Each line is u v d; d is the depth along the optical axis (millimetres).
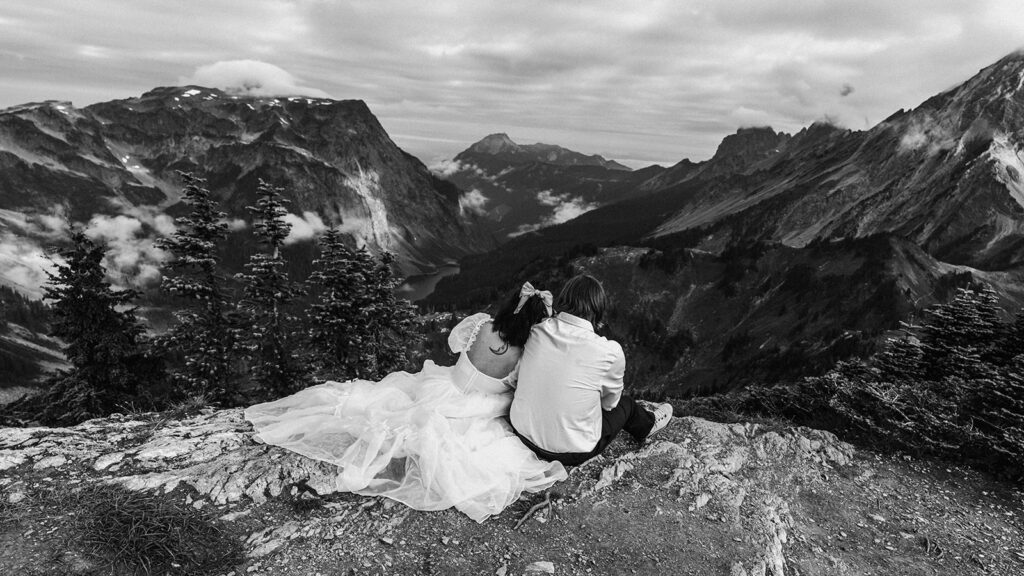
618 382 4770
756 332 165500
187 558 3580
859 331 133375
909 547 5719
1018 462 7281
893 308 151750
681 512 5102
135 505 3932
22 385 158375
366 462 4441
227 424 5496
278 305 22781
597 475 5359
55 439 4957
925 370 12477
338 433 4910
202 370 20234
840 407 8562
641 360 172125
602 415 5051
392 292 25469
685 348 173125
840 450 7570
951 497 6836
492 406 4902
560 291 4789
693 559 4500
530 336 4754
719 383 144500
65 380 20016
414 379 5445
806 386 9266
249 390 22406
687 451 6180
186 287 20359
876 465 7422
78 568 3340
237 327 21625
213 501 4156
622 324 184250
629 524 4777
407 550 4004
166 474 4379
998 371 9359
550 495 4867
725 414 8219
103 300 19922
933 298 163750
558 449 4676
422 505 4332
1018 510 6648
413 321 26641
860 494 6637
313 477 4484
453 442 4562
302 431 4969
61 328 19672
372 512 4293
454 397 4879
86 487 4141
